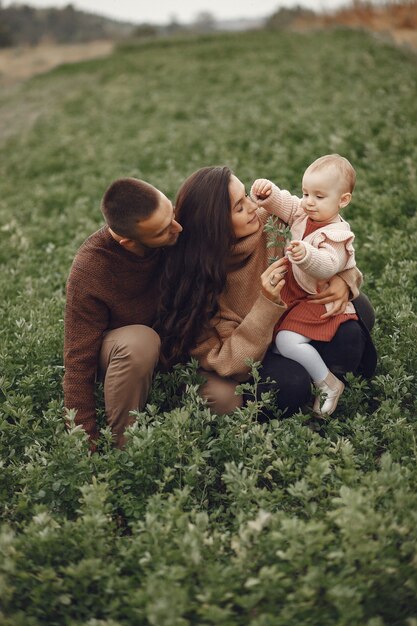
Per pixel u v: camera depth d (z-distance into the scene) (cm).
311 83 1309
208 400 352
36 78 2584
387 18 2295
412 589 243
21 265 606
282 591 234
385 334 421
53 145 1234
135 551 259
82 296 340
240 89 1418
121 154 1038
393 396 356
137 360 333
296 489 272
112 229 321
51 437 338
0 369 393
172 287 347
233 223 334
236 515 276
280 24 3050
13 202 905
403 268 500
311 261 317
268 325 331
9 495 315
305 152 812
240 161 843
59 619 249
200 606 238
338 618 237
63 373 397
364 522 242
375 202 632
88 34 6519
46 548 259
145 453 303
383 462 272
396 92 1115
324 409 344
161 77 1811
